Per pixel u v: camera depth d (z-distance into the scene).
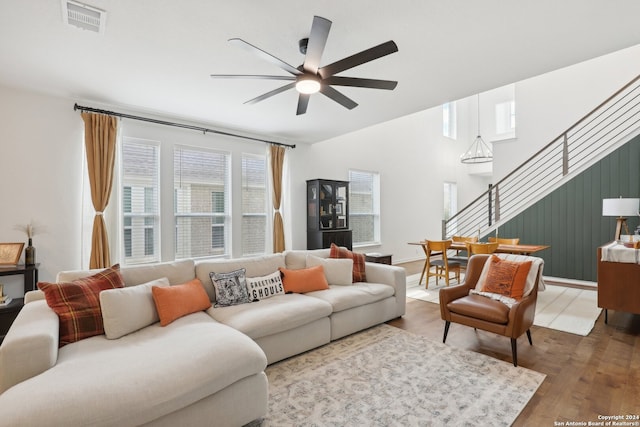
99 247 3.77
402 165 8.04
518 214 5.93
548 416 1.92
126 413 1.44
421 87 3.48
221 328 2.24
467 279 3.30
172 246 4.56
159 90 3.55
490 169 9.83
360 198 7.16
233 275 3.06
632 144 4.85
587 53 2.76
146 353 1.86
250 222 5.43
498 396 2.13
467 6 2.12
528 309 2.73
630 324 3.44
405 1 2.07
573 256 5.36
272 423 1.90
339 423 1.88
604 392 2.16
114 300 2.23
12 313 3.17
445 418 1.91
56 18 2.23
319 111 4.28
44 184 3.64
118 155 4.05
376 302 3.47
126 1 2.05
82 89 3.52
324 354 2.81
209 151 4.98
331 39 2.52
